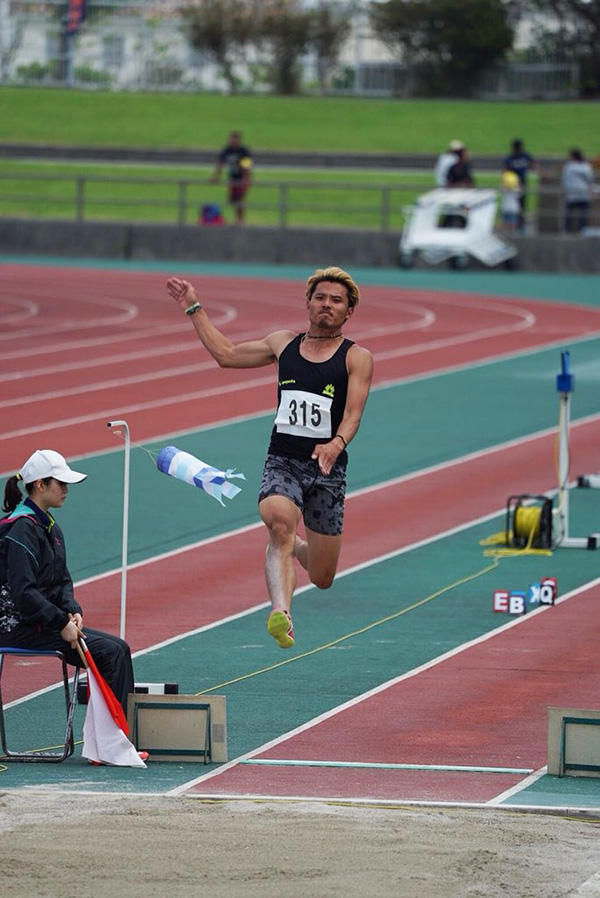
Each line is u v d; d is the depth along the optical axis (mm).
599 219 146875
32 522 29812
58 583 30453
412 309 117812
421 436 72438
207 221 154000
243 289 129000
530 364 93438
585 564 50031
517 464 66375
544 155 191125
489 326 109375
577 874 22078
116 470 63938
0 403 78938
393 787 27969
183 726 29922
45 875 21531
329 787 27891
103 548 51375
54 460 30094
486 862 22438
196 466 28516
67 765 29594
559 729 29109
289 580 26453
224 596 45469
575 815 25953
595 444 70938
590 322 111688
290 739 31609
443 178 147625
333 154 186875
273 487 27297
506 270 145000
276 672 37344
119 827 24125
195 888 21078
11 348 97812
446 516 56750
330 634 41281
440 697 35125
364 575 48344
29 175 153375
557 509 52625
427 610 44031
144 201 154125
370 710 34000
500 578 48000
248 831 23969
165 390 83500
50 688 36031
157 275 139000
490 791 27812
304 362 27562
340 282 27422
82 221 153625
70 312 114938
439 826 24516
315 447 26984
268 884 21250
